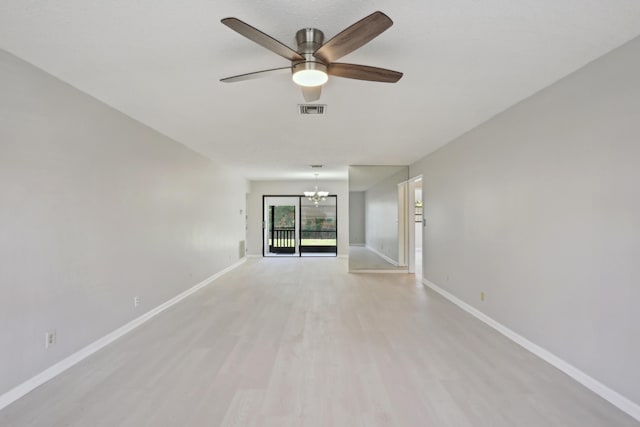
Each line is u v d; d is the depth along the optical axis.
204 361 2.84
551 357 2.76
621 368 2.13
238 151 5.46
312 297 5.05
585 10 1.75
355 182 7.50
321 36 2.00
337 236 9.98
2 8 1.71
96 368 2.70
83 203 2.88
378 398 2.28
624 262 2.11
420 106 3.27
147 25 1.88
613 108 2.18
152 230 4.05
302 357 2.92
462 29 1.94
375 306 4.55
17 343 2.26
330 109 3.35
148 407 2.17
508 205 3.35
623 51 2.12
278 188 10.02
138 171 3.75
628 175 2.08
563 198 2.61
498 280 3.54
